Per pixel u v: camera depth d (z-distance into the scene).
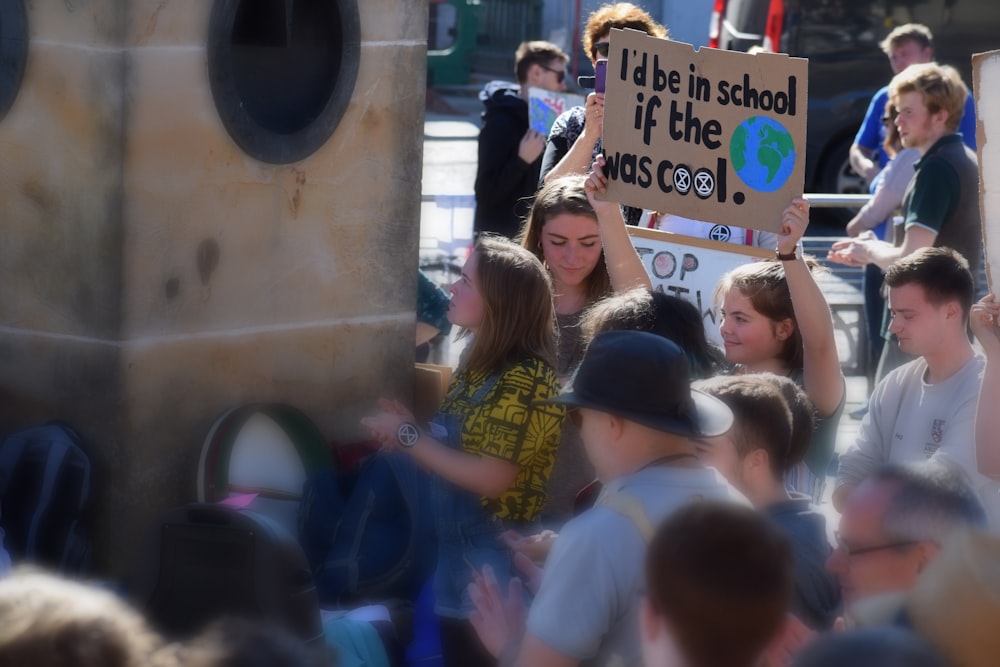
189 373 5.62
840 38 17.97
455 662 5.08
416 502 5.48
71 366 5.49
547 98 9.80
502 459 4.96
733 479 4.36
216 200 5.59
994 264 5.24
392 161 6.25
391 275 6.36
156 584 4.54
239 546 4.47
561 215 6.00
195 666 3.03
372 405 6.36
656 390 3.80
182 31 5.35
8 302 5.60
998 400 5.14
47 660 2.81
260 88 5.78
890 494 3.60
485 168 9.95
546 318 5.12
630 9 7.71
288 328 5.97
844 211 17.17
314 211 5.98
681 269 6.70
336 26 5.91
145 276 5.40
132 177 5.29
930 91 8.45
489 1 36.00
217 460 5.56
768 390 4.43
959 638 2.92
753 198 5.86
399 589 5.48
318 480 5.71
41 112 5.39
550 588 3.64
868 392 10.48
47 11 5.32
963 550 3.00
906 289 5.53
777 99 5.87
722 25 19.06
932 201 8.47
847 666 2.64
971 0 17.62
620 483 3.76
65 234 5.42
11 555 5.25
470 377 5.17
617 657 3.62
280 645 3.08
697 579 2.99
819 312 5.51
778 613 3.03
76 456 5.36
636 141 5.82
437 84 33.50
